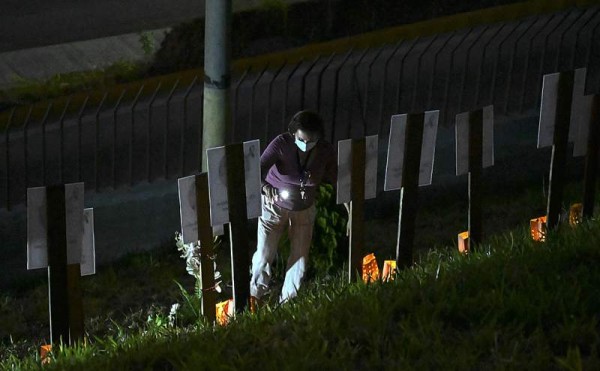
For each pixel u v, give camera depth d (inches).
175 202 1355.8
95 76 1857.8
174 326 930.1
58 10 2138.3
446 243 1220.5
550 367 522.0
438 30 2150.6
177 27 1967.3
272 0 2054.6
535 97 1737.2
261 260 995.9
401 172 834.2
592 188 911.0
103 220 1299.2
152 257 1218.0
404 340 569.9
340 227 1059.3
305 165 949.2
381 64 1931.6
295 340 587.5
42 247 719.7
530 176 1481.3
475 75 1859.0
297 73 1889.8
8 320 1035.9
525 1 2267.5
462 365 526.0
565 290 619.8
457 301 622.2
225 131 1165.1
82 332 749.3
